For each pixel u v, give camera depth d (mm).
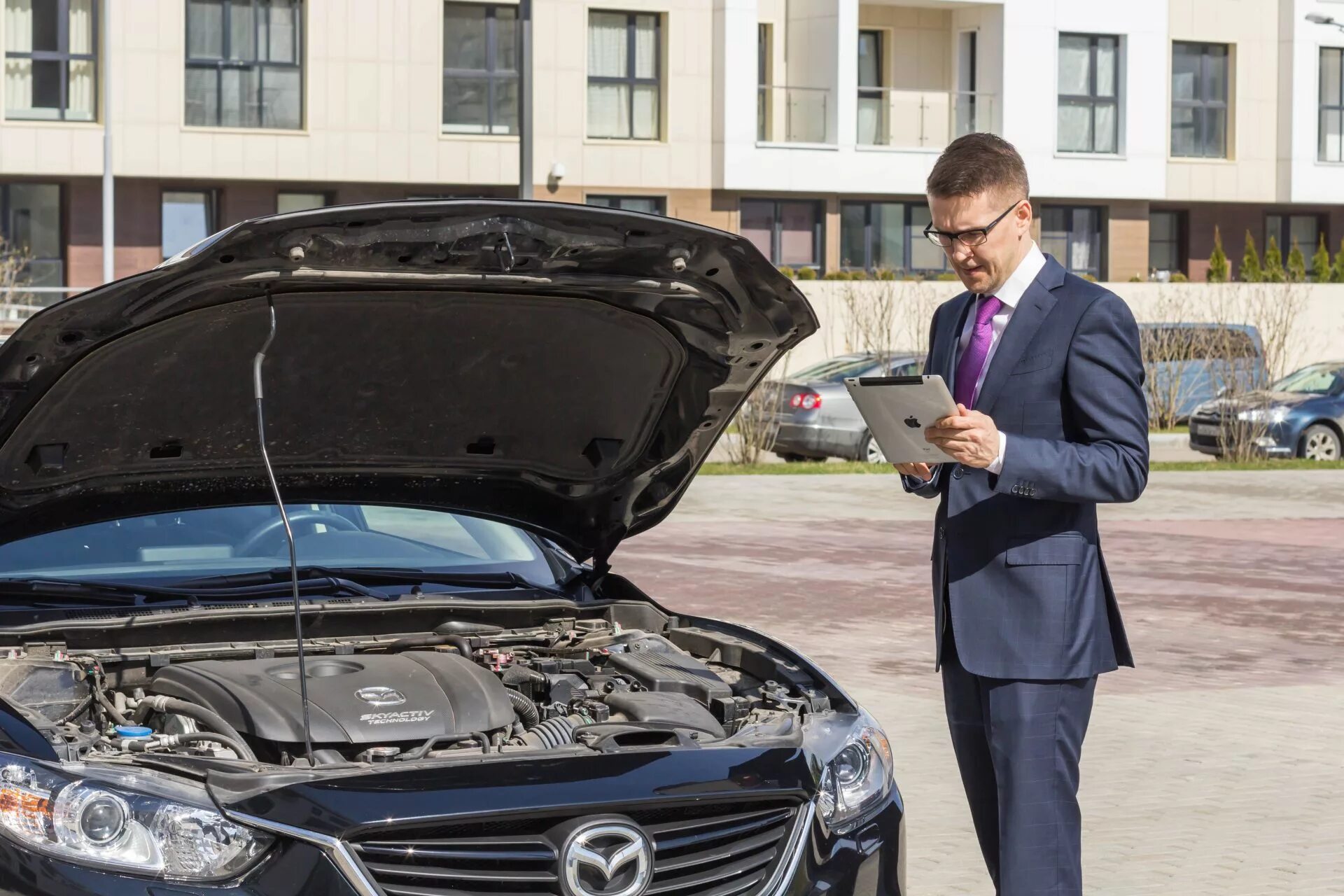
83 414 4074
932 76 35906
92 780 3248
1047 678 4039
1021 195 4074
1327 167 38719
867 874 3711
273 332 3797
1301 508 18219
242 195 30750
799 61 34469
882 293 28875
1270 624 10984
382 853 3191
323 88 30422
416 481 4848
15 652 3938
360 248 3771
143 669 4023
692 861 3424
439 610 4488
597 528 5059
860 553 14008
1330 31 38375
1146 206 37281
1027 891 4059
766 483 19672
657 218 3879
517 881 3246
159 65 29469
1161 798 6617
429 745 3574
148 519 4719
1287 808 6477
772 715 3953
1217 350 26547
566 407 4652
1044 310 4078
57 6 29328
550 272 4070
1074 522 4098
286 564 4754
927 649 9719
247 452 4520
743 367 4461
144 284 3613
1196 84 38062
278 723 3568
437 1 30938
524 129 19562
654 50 32906
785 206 34406
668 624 4754
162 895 3129
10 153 28953
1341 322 34844
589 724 3846
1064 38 36062
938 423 3859
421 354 4332
